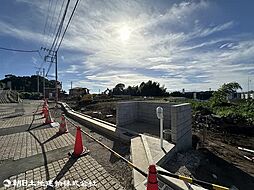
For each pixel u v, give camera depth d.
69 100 34.94
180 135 5.88
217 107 14.95
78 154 5.05
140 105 9.28
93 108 17.39
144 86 46.75
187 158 5.31
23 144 6.09
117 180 3.73
